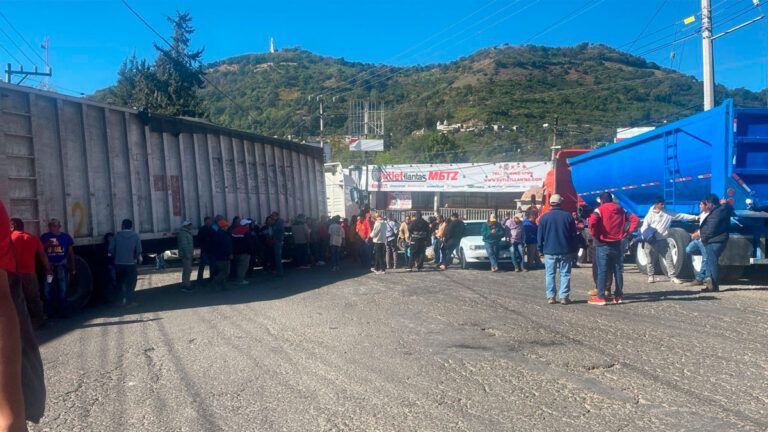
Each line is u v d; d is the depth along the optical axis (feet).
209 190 55.16
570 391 19.57
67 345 28.94
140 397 20.26
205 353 26.02
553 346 25.29
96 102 42.19
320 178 81.41
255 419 17.93
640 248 50.85
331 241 61.62
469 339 27.09
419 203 159.84
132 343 28.68
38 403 8.13
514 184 150.10
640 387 19.75
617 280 34.81
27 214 36.83
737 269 41.73
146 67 139.44
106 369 23.98
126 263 41.24
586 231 61.87
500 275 54.34
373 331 29.50
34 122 37.47
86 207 41.24
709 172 40.91
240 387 21.04
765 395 18.70
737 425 16.34
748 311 31.81
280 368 23.25
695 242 41.19
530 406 18.31
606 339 26.21
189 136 52.70
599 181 59.41
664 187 46.52
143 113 46.70
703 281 41.24
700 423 16.57
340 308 36.68
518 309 34.19
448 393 19.75
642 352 23.95
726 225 38.04
